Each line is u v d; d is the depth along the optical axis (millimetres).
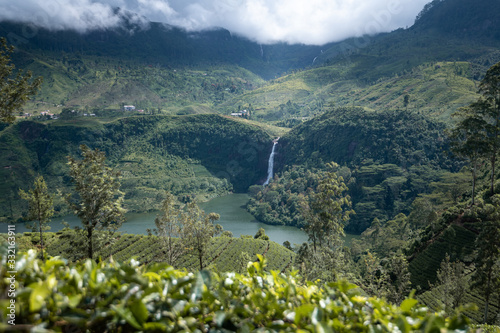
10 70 21625
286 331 2623
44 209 39281
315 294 3518
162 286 2924
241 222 152125
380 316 3061
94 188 28734
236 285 3438
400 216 102812
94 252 29906
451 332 2527
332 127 197875
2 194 191625
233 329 2725
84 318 2383
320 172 165750
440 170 143000
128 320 2246
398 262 40625
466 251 51562
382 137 168875
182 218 39156
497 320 33281
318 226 40938
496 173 71938
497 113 52469
